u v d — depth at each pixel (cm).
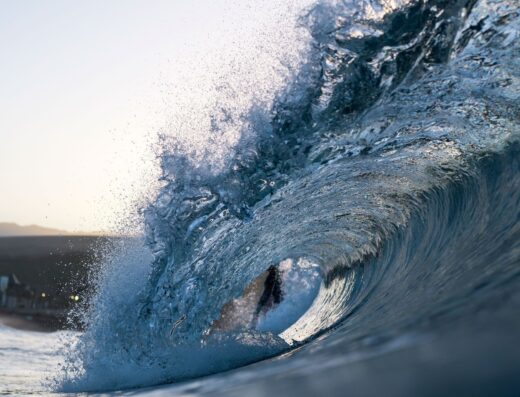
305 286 706
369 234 516
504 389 103
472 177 373
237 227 416
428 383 116
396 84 331
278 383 166
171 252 396
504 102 326
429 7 308
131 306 393
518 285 172
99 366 383
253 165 384
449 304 187
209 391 200
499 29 294
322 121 357
